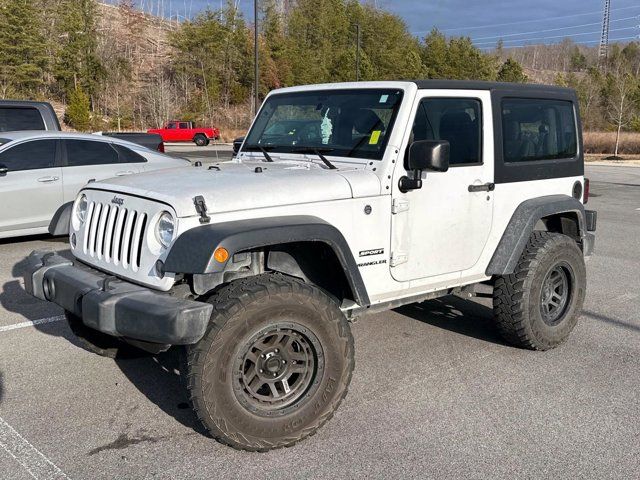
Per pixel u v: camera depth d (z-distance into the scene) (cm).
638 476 323
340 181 371
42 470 324
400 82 411
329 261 377
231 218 331
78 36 5850
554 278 491
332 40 7894
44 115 1012
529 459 338
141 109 5978
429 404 402
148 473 322
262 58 6625
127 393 416
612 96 5169
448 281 440
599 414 390
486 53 9100
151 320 307
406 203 399
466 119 437
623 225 1148
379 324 557
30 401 402
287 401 346
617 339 528
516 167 467
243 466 329
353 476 321
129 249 347
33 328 541
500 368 461
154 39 8012
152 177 379
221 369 320
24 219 838
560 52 15775
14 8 5375
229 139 5122
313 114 446
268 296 328
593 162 3303
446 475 322
